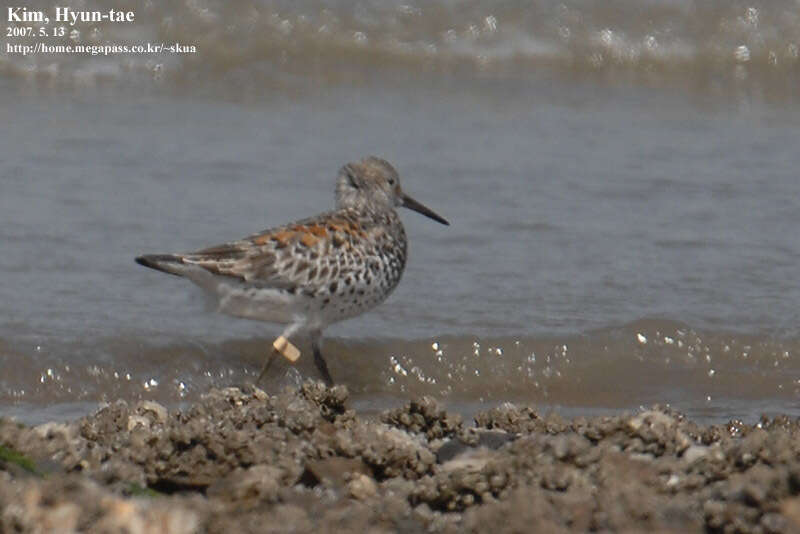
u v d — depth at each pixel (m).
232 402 10.28
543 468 8.24
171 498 8.12
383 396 12.37
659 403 12.12
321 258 12.30
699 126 20.09
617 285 14.36
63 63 20.80
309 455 8.90
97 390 12.09
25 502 7.05
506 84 21.91
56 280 13.97
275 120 19.53
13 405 11.68
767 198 16.94
